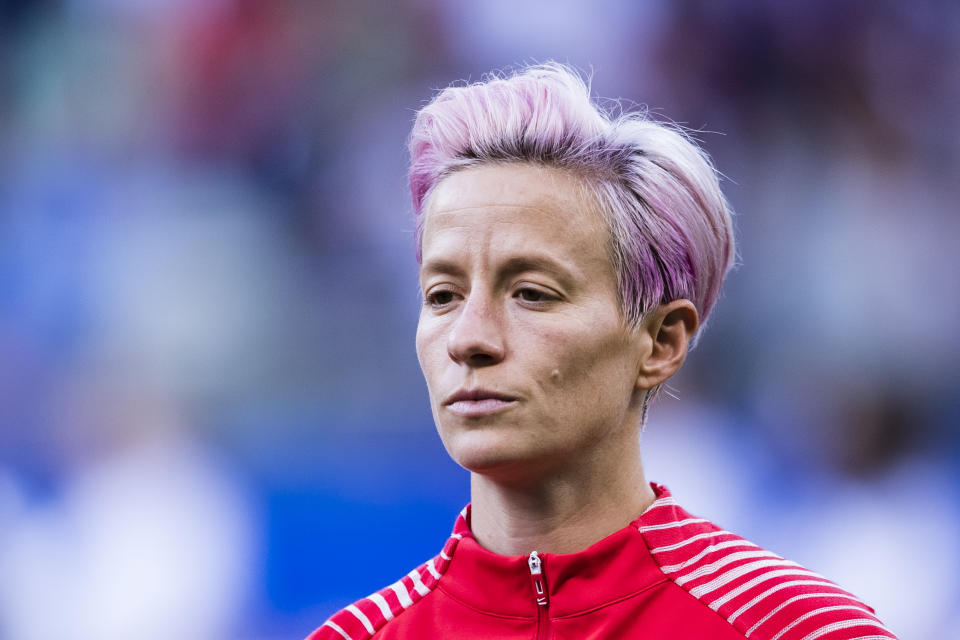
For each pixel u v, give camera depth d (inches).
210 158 919.7
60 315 874.1
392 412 829.2
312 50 930.1
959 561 760.3
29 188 919.7
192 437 819.4
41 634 729.6
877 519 777.6
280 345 862.5
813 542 772.0
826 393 831.1
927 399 839.1
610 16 926.4
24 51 951.6
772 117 919.0
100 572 749.9
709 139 911.0
